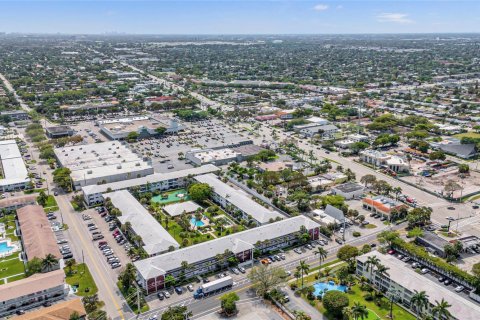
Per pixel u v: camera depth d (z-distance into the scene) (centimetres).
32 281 19275
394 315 18138
